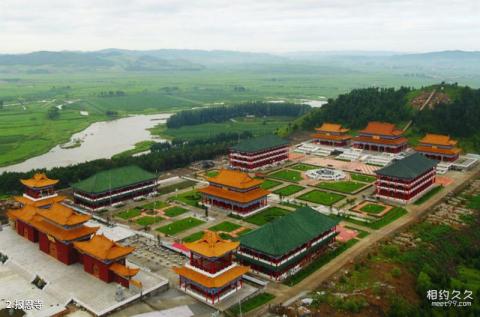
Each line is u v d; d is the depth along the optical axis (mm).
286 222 120062
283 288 107062
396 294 104375
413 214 155625
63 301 100500
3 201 168875
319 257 122625
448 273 121500
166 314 95500
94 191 159250
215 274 99625
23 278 112438
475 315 103125
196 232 141625
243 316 94812
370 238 135750
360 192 181000
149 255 124875
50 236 120312
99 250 107250
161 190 185375
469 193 176750
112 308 96062
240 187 157125
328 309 97375
